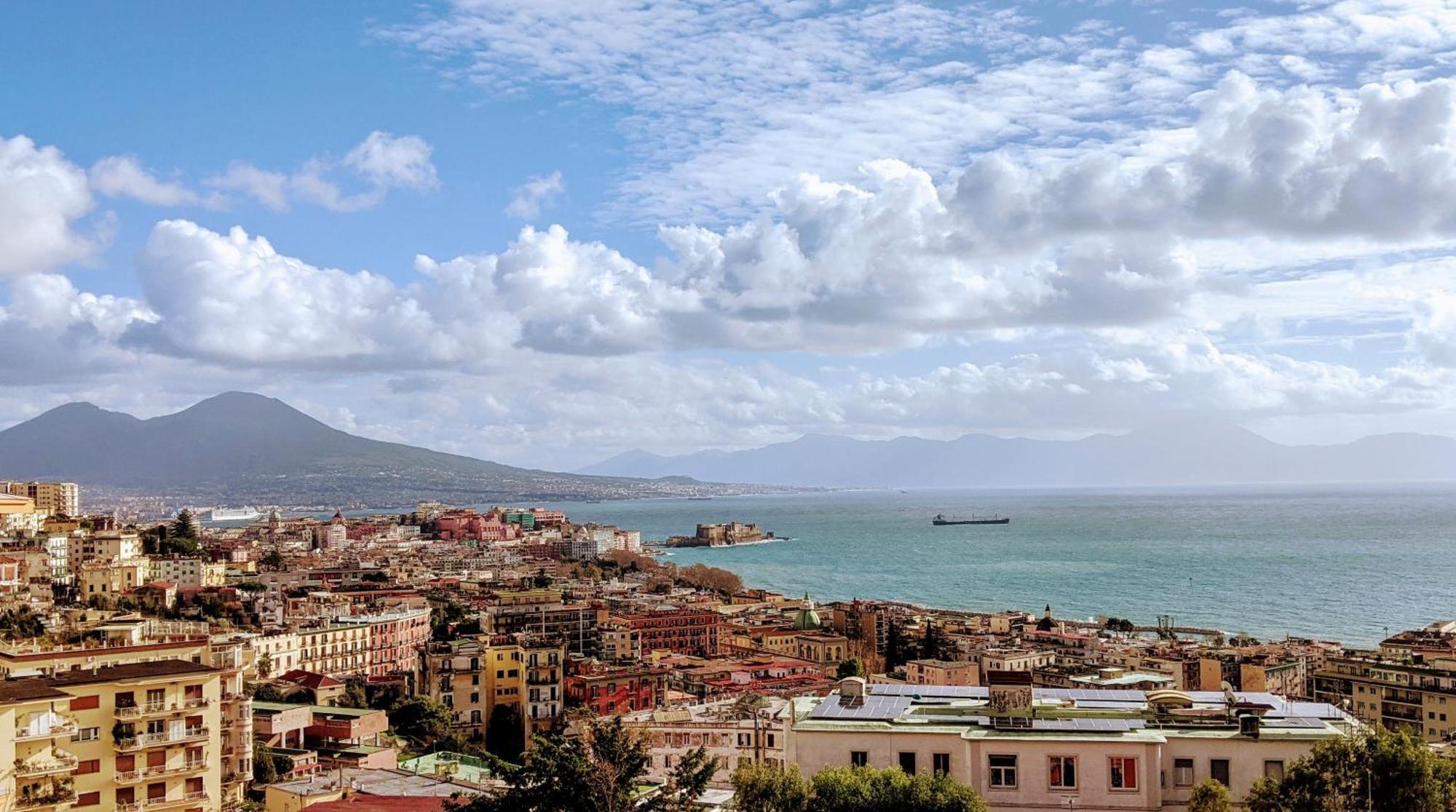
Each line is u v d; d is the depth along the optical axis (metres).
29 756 123.81
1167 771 84.44
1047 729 86.12
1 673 154.25
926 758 85.94
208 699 140.00
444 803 91.12
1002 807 84.06
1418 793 80.44
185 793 136.62
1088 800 83.19
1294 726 86.94
